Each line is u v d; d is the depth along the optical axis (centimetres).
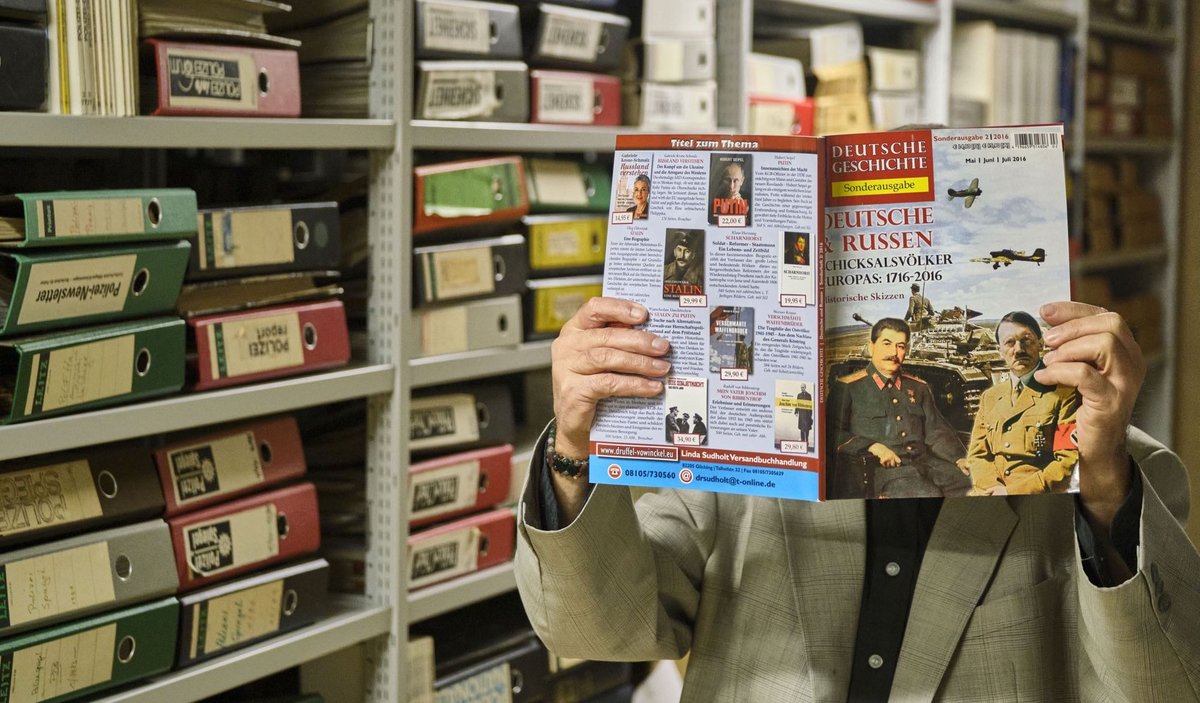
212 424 190
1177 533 102
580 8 228
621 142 108
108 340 151
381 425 196
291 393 177
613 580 114
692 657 123
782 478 104
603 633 115
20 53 139
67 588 150
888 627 114
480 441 216
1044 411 104
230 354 170
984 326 105
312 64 199
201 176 226
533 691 226
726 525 125
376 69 190
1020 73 369
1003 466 104
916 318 106
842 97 293
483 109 208
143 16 155
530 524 112
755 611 119
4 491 145
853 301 106
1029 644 110
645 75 240
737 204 105
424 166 201
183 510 168
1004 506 113
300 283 185
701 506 126
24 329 143
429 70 196
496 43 210
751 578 120
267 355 175
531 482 113
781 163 105
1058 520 114
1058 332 102
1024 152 106
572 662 237
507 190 216
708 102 254
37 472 149
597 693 243
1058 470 103
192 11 162
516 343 220
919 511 115
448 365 203
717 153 106
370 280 196
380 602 198
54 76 143
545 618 117
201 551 168
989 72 355
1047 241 105
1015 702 109
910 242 106
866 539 116
